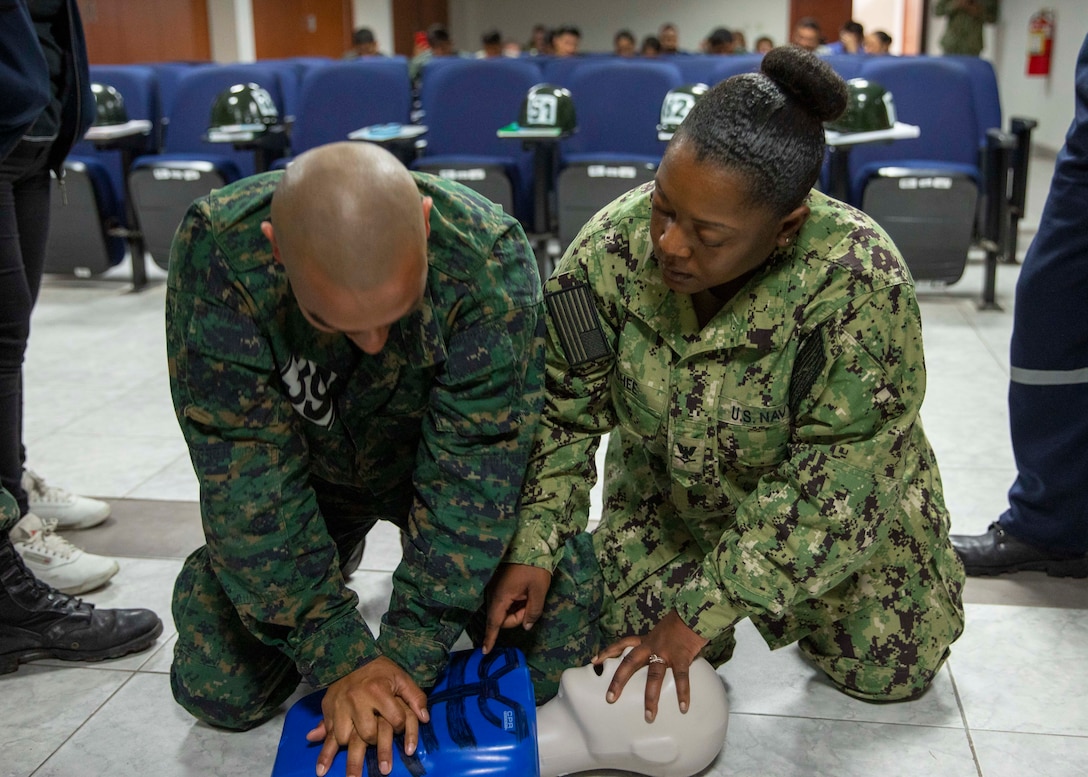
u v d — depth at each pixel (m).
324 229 0.75
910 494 1.26
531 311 1.00
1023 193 4.27
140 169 3.89
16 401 1.61
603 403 1.23
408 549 1.09
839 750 1.25
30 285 1.65
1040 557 1.67
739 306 1.08
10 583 1.42
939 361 3.03
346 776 1.00
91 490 2.15
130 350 3.30
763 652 1.49
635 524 1.38
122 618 1.49
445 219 0.94
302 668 1.07
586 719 1.15
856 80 3.52
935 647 1.30
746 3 13.68
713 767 1.22
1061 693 1.37
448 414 1.01
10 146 1.35
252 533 1.00
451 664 1.18
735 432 1.15
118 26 8.78
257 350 0.94
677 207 0.92
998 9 11.01
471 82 4.29
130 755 1.26
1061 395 1.55
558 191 3.81
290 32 10.66
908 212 3.45
